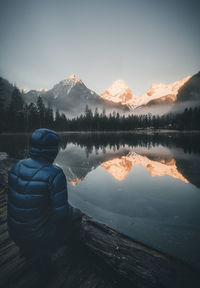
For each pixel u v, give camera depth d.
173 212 3.79
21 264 1.82
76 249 1.96
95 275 1.63
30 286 1.54
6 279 1.62
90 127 105.25
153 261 1.63
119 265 1.60
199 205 4.16
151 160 10.80
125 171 7.93
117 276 1.57
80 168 8.49
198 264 1.96
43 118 68.88
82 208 4.00
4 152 12.52
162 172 7.69
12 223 1.20
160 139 35.53
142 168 8.52
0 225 2.64
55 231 1.30
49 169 1.21
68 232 1.53
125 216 3.56
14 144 19.39
